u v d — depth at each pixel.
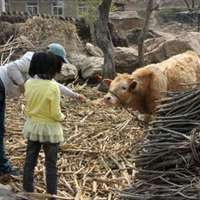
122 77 5.86
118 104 5.86
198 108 4.27
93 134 6.38
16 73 4.78
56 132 4.42
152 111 5.96
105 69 9.09
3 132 4.99
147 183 4.02
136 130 6.53
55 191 4.53
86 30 12.72
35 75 4.42
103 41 9.06
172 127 4.28
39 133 4.39
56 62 4.42
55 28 10.29
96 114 7.28
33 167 4.57
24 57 4.84
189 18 21.27
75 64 9.62
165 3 26.95
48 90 4.34
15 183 4.93
